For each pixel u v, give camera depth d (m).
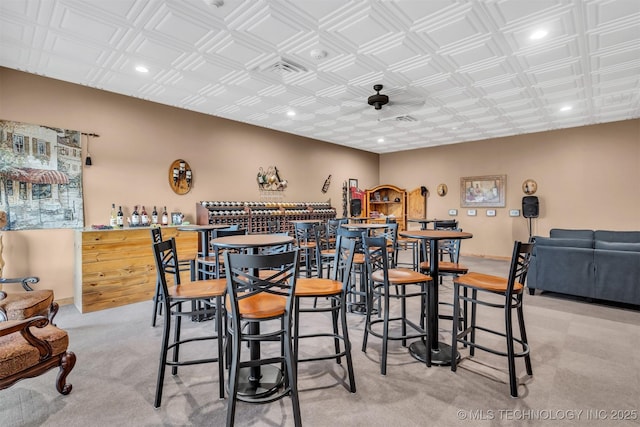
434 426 1.78
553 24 2.75
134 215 4.42
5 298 2.66
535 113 5.45
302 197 7.24
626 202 5.91
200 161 5.41
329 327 3.24
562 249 4.10
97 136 4.25
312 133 6.94
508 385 2.18
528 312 3.65
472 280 2.41
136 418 1.85
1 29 2.81
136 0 2.43
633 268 3.65
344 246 2.40
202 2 2.46
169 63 3.49
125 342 2.88
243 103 4.88
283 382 2.17
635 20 2.69
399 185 9.07
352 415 1.87
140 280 4.08
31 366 1.88
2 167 3.56
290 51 3.22
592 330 3.11
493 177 7.41
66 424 1.80
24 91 3.70
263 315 1.75
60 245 3.96
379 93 4.33
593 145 6.21
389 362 2.52
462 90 4.32
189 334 3.06
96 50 3.20
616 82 4.07
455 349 2.37
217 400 2.03
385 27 2.80
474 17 2.65
